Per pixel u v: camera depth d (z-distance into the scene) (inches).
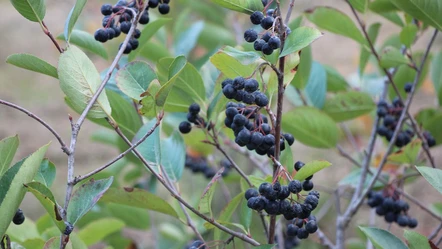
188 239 67.7
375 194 56.9
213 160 66.0
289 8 46.0
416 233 47.0
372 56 68.3
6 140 45.0
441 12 53.3
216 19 82.7
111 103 53.0
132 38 49.5
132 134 54.0
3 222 43.9
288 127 60.0
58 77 46.9
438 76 64.1
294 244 63.0
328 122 59.4
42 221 57.6
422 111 62.3
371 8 57.9
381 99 61.5
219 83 51.2
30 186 43.6
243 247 58.5
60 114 150.5
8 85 161.0
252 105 46.4
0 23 184.1
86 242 56.9
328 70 66.9
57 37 53.1
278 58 45.4
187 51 65.4
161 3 50.1
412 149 55.7
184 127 51.1
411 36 57.3
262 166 62.7
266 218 51.0
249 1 46.7
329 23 58.7
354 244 65.2
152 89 46.0
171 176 54.4
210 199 47.3
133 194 51.1
